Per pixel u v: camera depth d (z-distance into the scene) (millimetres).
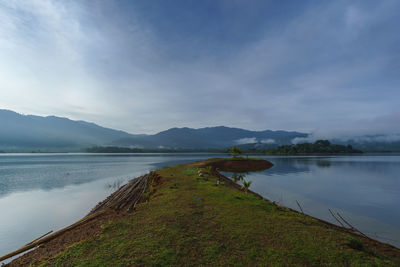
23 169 55438
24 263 6984
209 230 8648
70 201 22047
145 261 6164
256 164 65750
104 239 7750
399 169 59000
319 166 69125
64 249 7555
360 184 34438
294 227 9211
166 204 12898
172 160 109812
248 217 10484
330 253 6844
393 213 18188
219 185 20844
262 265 6094
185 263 6125
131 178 41188
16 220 16172
